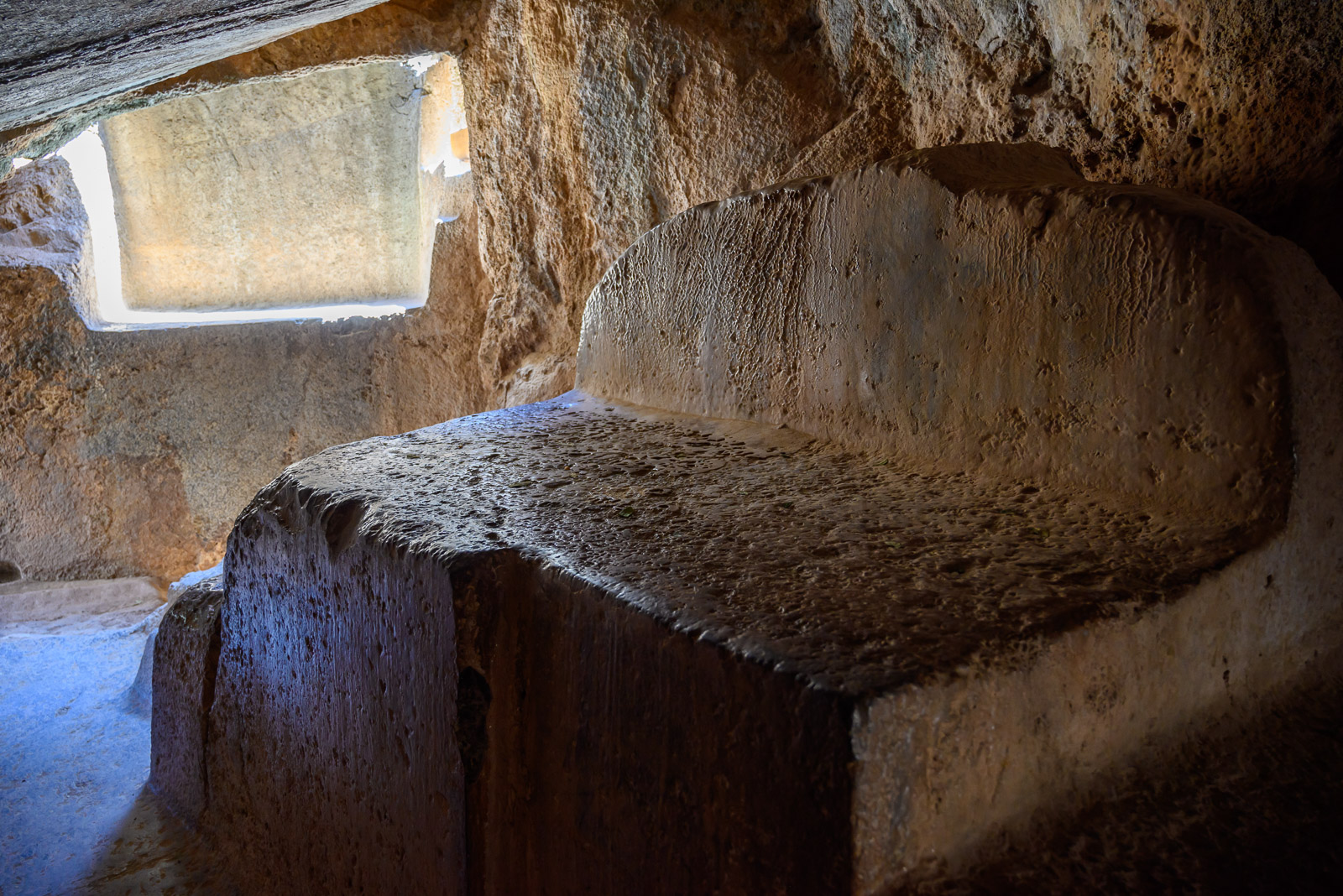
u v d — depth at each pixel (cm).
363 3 272
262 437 366
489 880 119
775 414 167
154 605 356
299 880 161
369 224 438
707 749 90
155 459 365
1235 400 106
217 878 180
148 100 308
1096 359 118
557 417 194
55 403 356
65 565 368
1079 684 89
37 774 217
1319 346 105
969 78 175
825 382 157
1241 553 101
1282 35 124
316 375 364
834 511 124
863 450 150
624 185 262
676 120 240
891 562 105
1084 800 90
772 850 83
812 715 78
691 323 183
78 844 190
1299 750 99
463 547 119
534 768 117
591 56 257
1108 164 155
